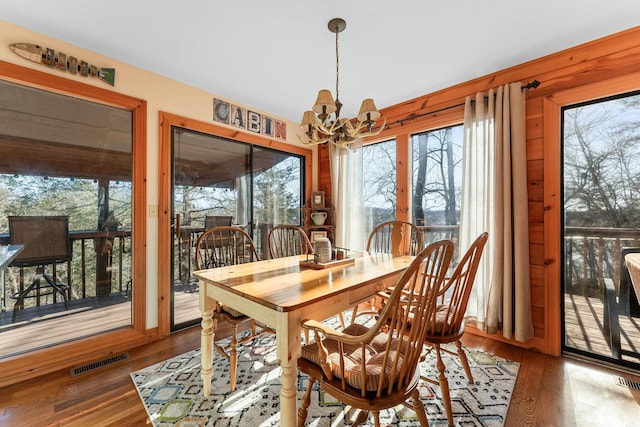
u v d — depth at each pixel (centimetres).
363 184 344
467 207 246
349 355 126
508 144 221
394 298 97
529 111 225
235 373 172
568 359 205
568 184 218
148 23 181
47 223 206
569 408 154
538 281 220
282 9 168
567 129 218
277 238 287
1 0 159
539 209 220
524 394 166
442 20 178
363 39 198
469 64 230
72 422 144
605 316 205
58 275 211
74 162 214
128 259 238
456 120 267
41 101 200
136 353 216
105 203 228
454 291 153
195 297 273
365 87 271
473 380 179
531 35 193
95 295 225
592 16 174
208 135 287
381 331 166
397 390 105
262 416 148
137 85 233
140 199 234
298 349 116
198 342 235
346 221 344
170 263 254
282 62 228
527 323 215
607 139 204
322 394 167
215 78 254
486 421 145
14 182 192
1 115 187
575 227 216
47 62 191
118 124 231
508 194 220
